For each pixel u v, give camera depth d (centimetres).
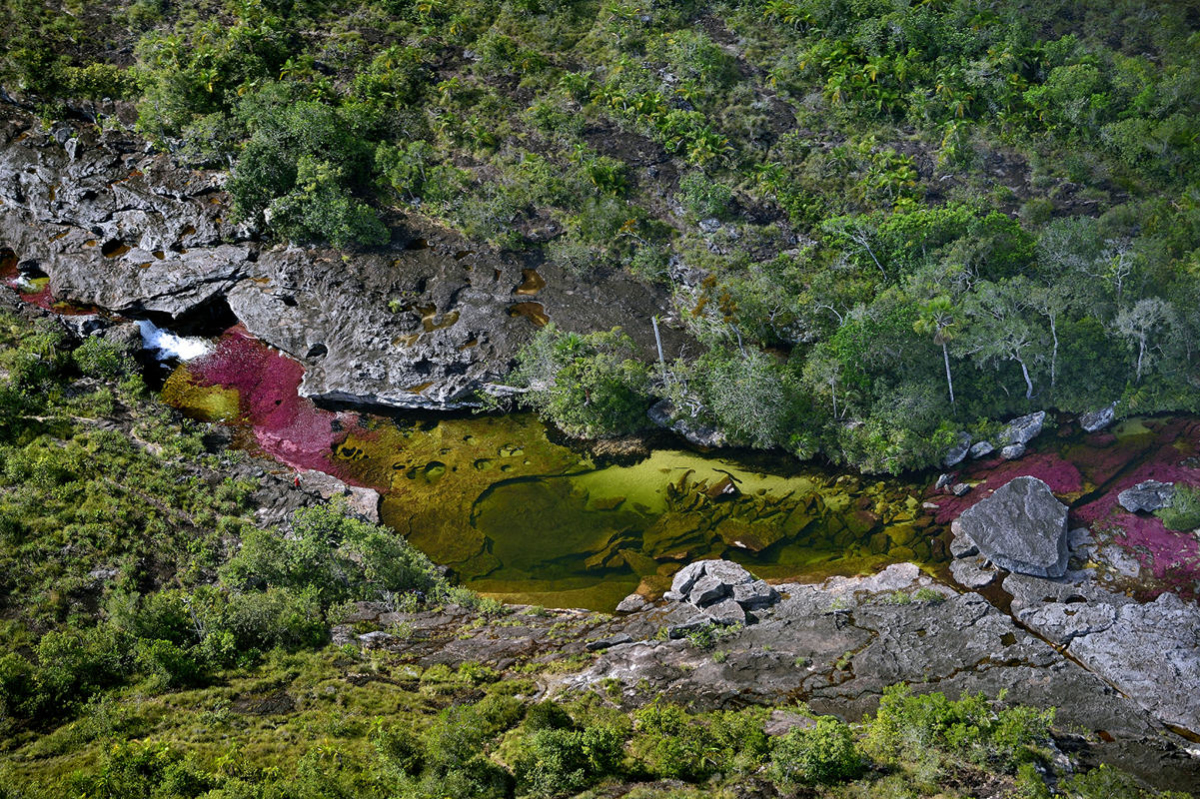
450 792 4353
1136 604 5681
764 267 7894
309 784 4328
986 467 6806
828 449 6950
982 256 7512
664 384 7325
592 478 7038
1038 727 4734
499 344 7725
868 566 6219
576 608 6081
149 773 4469
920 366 7050
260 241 8600
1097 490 6525
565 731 4712
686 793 4384
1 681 4909
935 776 4450
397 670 5381
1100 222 8144
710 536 6531
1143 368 7100
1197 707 5109
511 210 8556
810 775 4444
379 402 7588
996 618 5622
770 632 5666
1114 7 10519
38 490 6247
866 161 8819
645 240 8400
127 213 8800
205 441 7262
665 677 5316
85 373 7544
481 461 7212
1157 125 8888
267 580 5903
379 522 6706
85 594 5678
